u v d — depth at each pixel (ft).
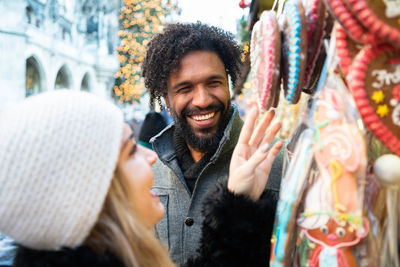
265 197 2.79
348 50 1.70
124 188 2.40
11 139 1.99
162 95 4.18
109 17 30.30
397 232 1.94
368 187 1.97
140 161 2.56
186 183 3.91
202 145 3.68
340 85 1.92
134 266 2.22
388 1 1.47
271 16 2.25
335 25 1.86
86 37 29.55
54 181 2.00
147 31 20.20
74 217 2.06
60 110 2.10
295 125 2.57
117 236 2.23
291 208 2.06
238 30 12.07
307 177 2.04
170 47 3.58
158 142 4.07
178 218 3.83
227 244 2.53
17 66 18.42
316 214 1.91
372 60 1.64
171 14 21.16
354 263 1.88
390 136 1.63
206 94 3.51
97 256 2.10
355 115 1.86
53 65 23.02
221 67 3.62
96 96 2.43
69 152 2.04
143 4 20.44
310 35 2.07
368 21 1.48
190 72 3.47
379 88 1.64
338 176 1.82
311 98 2.38
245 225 2.53
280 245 2.09
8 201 1.97
